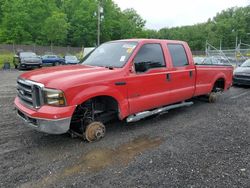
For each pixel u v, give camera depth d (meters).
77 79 4.50
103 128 5.13
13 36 58.78
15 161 4.18
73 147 4.73
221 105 8.16
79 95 4.45
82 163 4.15
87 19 71.00
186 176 3.76
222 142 5.02
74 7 73.50
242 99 9.25
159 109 6.10
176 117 6.74
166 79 6.03
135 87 5.35
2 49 43.72
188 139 5.18
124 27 79.00
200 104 8.27
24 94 4.76
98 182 3.62
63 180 3.67
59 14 57.00
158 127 5.90
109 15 75.56
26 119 4.68
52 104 4.30
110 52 5.79
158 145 4.87
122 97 5.13
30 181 3.64
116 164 4.12
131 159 4.29
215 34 107.38
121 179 3.69
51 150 4.61
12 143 4.88
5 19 59.72
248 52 26.91
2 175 3.77
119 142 4.99
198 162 4.18
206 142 5.02
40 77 4.58
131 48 5.54
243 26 104.75
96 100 5.12
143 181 3.63
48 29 56.28
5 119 6.36
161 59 6.02
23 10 60.03
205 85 7.50
